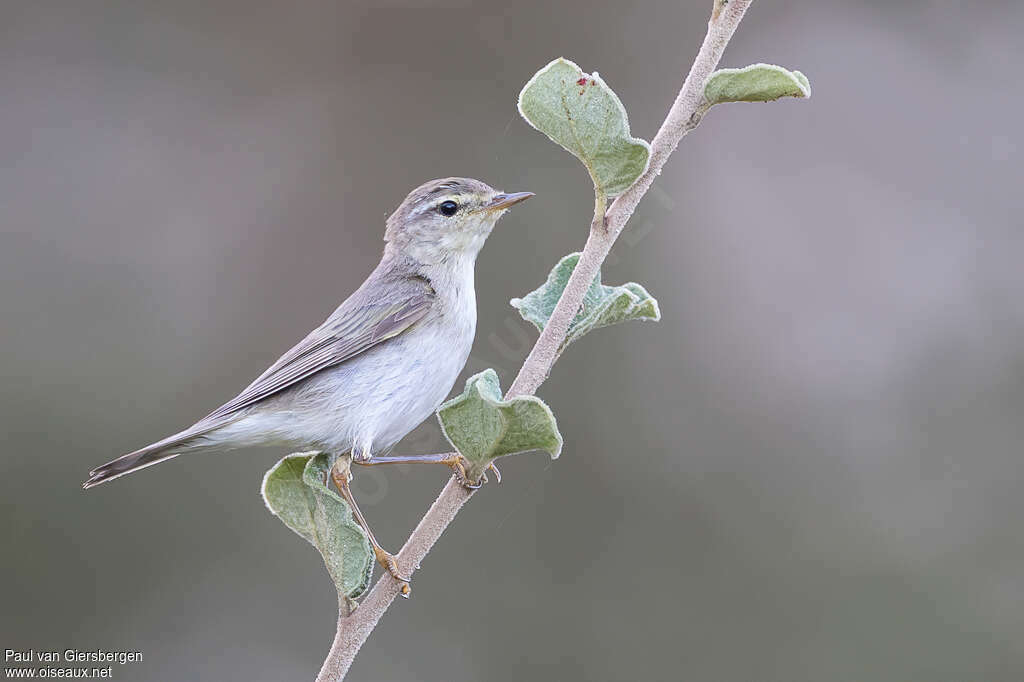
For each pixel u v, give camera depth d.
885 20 14.59
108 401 13.23
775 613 11.89
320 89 15.18
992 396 12.59
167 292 13.96
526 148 14.62
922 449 12.46
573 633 12.06
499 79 15.02
